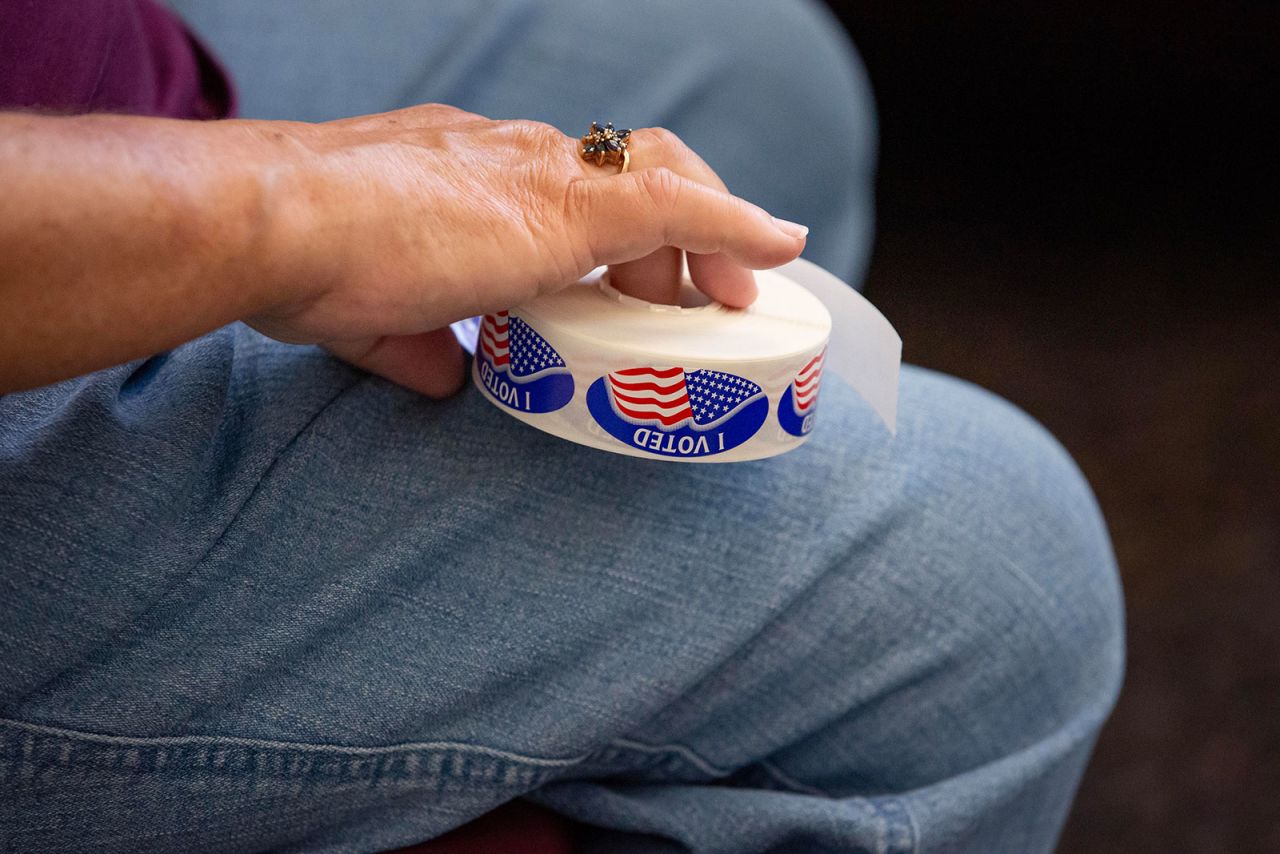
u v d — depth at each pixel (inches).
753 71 56.9
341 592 35.6
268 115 49.8
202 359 36.1
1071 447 82.0
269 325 34.7
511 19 54.4
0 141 32.4
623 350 35.6
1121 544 74.7
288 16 53.2
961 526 37.9
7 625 34.4
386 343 36.2
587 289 36.9
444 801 36.3
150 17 41.2
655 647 36.3
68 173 32.5
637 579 36.4
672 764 37.7
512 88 52.7
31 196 32.3
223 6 53.5
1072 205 109.6
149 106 39.7
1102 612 39.5
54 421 35.2
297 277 33.7
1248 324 96.0
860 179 65.0
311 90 50.9
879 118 118.6
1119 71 117.8
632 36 55.8
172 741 35.1
